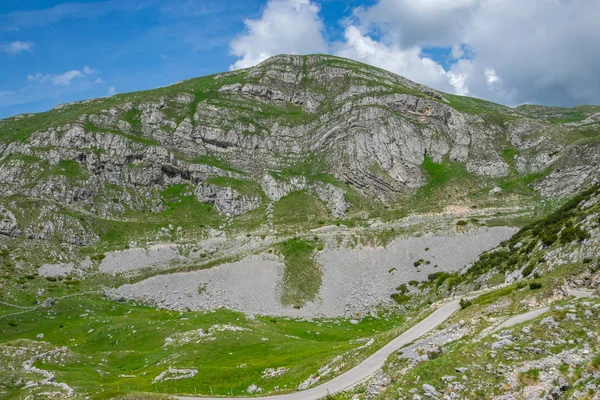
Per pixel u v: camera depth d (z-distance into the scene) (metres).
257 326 104.62
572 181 175.00
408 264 144.62
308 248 156.50
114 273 156.00
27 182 191.75
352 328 115.88
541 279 54.16
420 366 38.84
